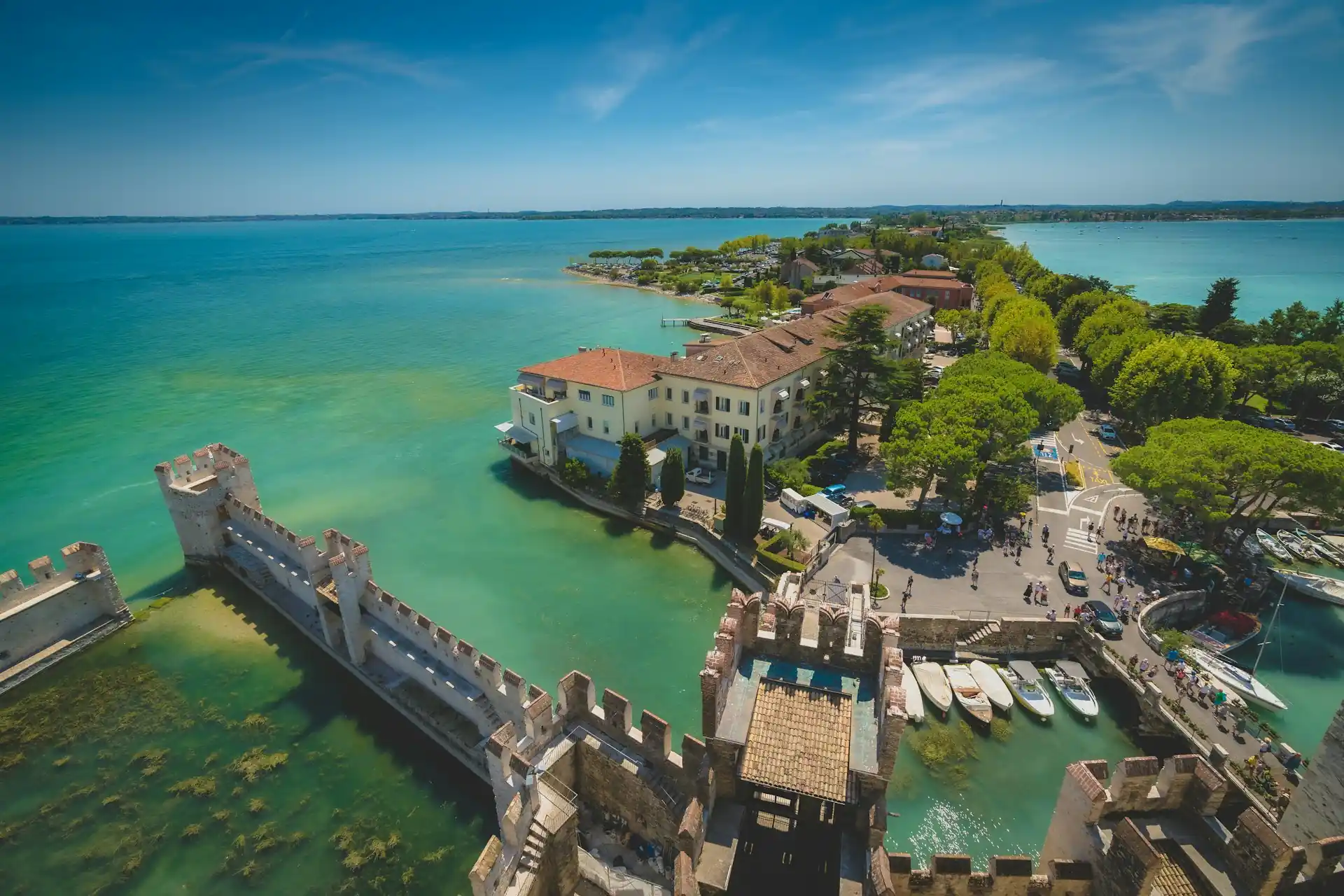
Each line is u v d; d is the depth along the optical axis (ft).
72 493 270.26
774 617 98.32
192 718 157.58
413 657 155.53
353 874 123.13
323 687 166.71
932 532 218.38
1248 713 147.54
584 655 181.47
